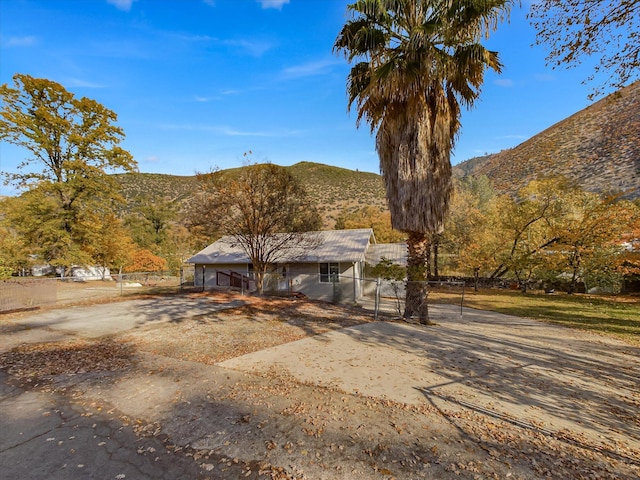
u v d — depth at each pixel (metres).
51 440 3.61
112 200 24.69
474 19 8.76
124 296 16.19
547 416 4.30
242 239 17.91
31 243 21.94
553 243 21.55
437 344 7.95
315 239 19.36
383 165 10.32
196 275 21.36
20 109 20.86
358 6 9.28
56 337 8.22
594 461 3.29
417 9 9.54
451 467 3.13
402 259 22.05
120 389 4.98
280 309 12.88
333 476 3.01
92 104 22.70
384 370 5.99
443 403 4.62
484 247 25.84
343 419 4.09
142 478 2.99
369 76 10.38
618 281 19.09
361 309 13.96
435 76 9.14
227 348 7.34
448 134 9.93
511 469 3.11
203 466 3.17
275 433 3.75
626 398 4.99
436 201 9.71
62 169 22.44
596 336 9.41
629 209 18.05
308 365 6.22
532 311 14.55
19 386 5.08
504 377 5.76
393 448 3.46
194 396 4.75
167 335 8.48
